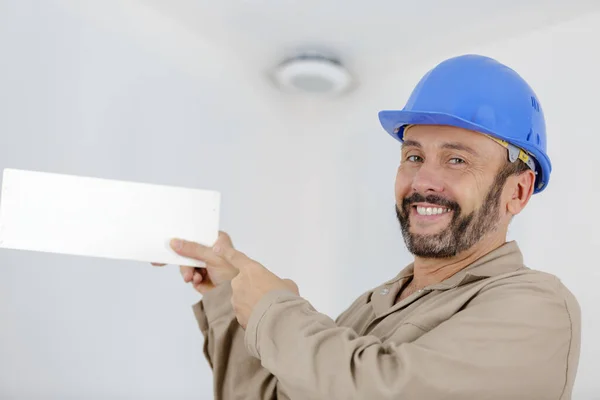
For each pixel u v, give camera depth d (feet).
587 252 6.35
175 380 7.45
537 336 3.13
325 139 8.94
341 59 8.08
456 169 4.06
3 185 3.59
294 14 7.34
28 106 6.41
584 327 6.27
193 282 4.28
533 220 6.82
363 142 8.59
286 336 3.07
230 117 8.25
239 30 7.72
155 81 7.49
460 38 7.43
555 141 6.75
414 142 4.26
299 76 8.23
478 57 4.32
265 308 3.21
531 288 3.36
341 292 8.52
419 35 7.49
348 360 2.92
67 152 6.70
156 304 7.42
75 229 3.63
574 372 3.43
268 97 8.66
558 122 6.75
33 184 3.63
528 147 4.09
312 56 8.03
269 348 3.07
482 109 4.05
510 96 4.12
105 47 7.06
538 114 4.27
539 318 3.18
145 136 7.38
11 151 6.25
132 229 3.71
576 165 6.55
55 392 6.57
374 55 7.96
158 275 7.48
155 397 7.25
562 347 3.24
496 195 4.06
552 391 3.14
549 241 6.64
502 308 3.17
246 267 3.50
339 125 8.85
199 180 7.91
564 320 3.31
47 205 3.63
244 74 8.36
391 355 2.98
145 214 3.74
